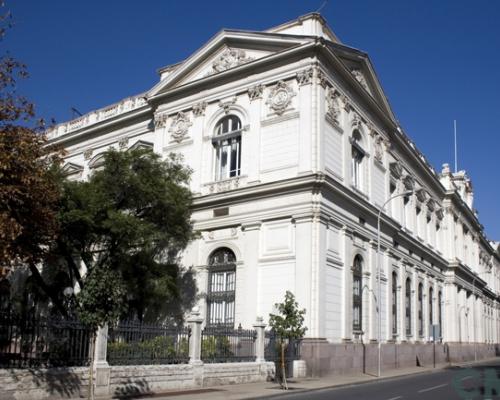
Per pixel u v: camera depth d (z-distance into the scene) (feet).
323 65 99.09
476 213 230.68
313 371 86.28
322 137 95.50
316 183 91.04
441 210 179.01
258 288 94.17
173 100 114.73
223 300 98.48
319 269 89.56
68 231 77.82
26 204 52.95
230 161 104.53
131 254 88.63
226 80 107.24
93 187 79.77
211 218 102.32
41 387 50.78
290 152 96.02
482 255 241.14
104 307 49.49
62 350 54.44
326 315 91.20
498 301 276.41
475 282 210.59
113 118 128.67
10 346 50.78
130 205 84.89
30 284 97.66
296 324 73.61
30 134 54.03
